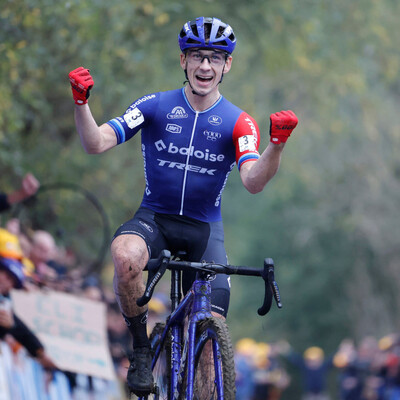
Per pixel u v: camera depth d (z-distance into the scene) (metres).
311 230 95.38
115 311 26.47
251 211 110.31
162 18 36.69
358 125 63.75
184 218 14.16
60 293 22.98
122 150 45.38
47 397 21.56
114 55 35.84
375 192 83.12
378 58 53.88
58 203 38.25
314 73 51.72
